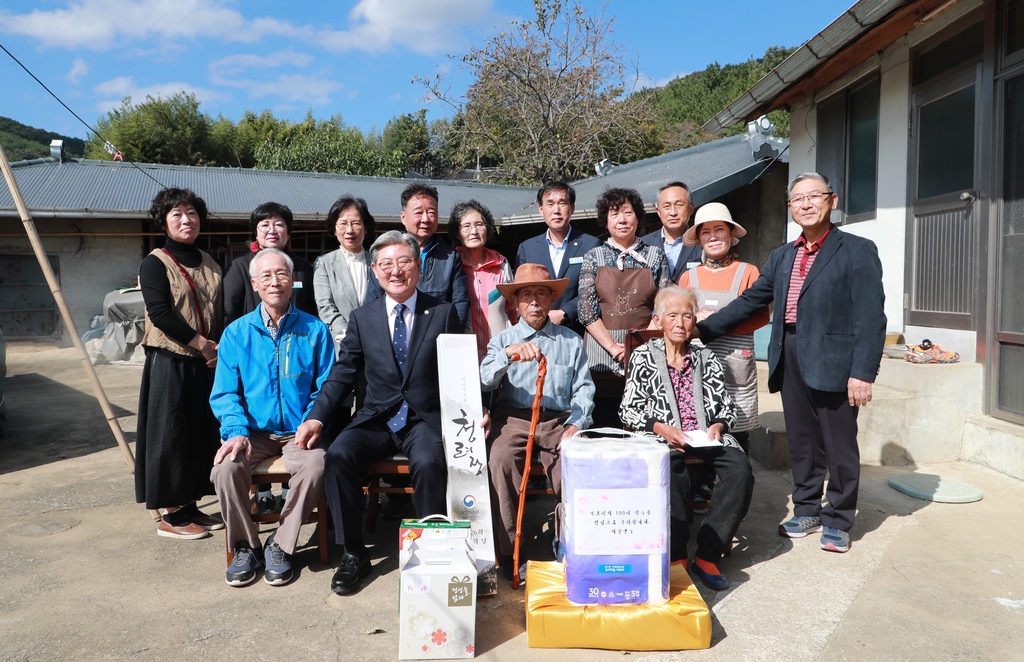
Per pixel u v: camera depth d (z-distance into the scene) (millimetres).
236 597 2854
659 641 2426
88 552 3311
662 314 3195
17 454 5223
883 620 2596
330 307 3953
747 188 9336
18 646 2461
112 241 12297
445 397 2941
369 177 15742
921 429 4527
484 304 4059
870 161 5801
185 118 27031
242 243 13164
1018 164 4215
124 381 8883
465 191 15742
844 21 4980
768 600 2783
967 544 3256
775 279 3441
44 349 11781
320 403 3180
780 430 4520
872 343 3092
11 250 11828
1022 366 4219
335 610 2744
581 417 3152
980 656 2350
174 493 3361
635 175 12586
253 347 3271
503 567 3080
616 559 2467
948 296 4859
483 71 19484
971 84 4590
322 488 3037
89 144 28406
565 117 19891
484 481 2910
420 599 2385
